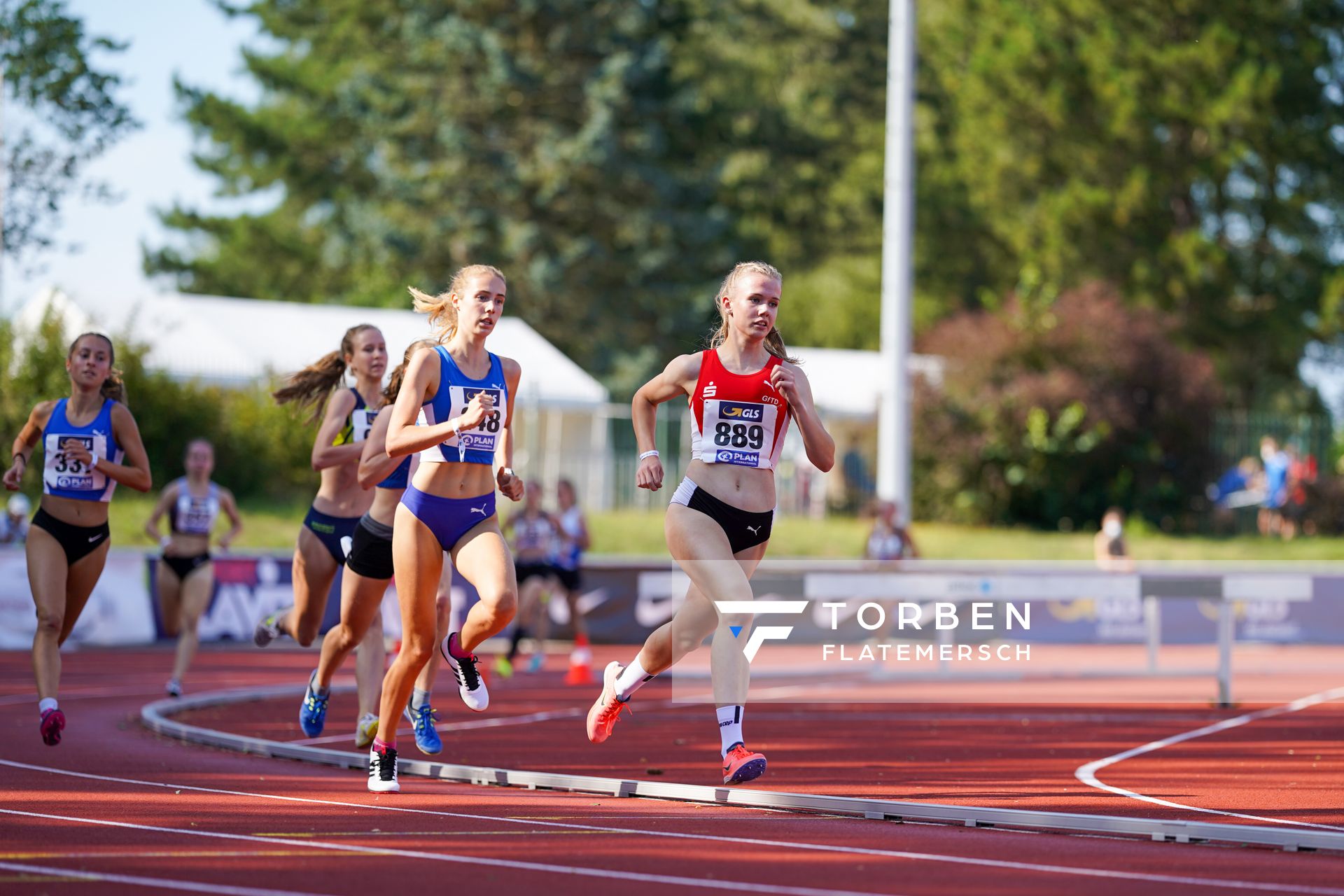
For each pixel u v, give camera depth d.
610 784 23.67
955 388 113.25
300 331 100.62
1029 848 18.98
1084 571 69.94
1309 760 30.84
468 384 22.09
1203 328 131.88
